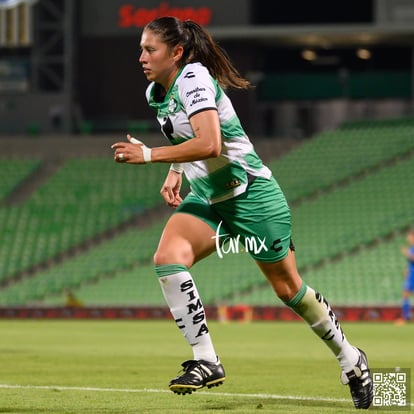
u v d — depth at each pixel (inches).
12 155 5428.2
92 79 5280.5
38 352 2052.2
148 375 1472.7
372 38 5004.9
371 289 3988.7
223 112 902.4
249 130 5246.1
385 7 4771.2
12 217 5108.3
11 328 3260.3
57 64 5497.1
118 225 4975.4
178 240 909.8
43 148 5413.4
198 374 884.6
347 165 4936.0
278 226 933.8
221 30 4972.9
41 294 4471.0
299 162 5059.1
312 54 5590.6
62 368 1609.3
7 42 5206.7
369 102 5546.3
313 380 1384.1
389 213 4483.3
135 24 5177.2
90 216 5044.3
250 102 5231.3
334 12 5142.7
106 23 5211.6
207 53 906.1
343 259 4229.8
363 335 2746.1
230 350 2145.7
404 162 4825.3
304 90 5551.2
